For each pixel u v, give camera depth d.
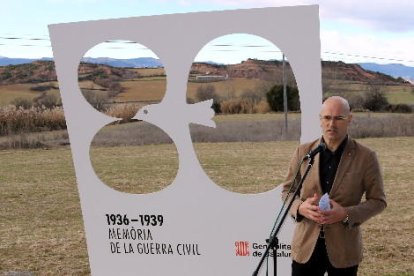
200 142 17.11
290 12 3.83
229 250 4.25
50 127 17.19
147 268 4.45
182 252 4.36
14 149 15.80
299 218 2.92
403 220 7.86
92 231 4.54
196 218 4.30
